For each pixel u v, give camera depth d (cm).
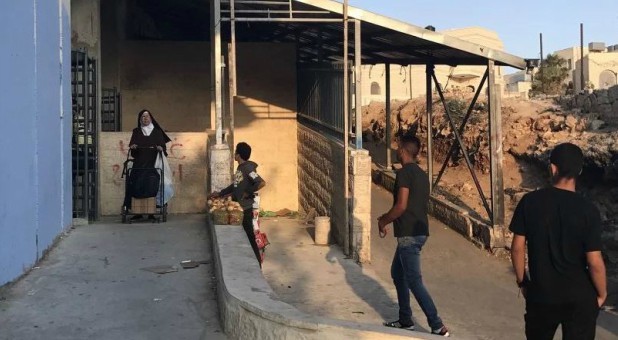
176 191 1116
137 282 658
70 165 903
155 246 812
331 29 1304
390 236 1267
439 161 2009
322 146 1301
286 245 1155
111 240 840
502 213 1208
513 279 1034
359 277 943
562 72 4128
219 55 1039
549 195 405
